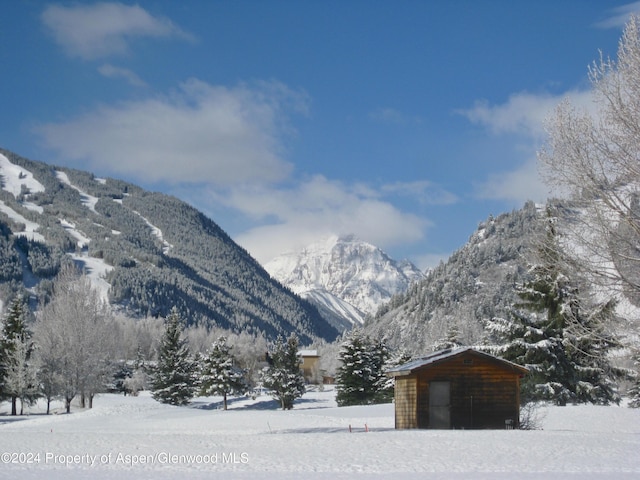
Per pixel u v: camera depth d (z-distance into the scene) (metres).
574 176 22.89
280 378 96.25
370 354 91.06
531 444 23.95
